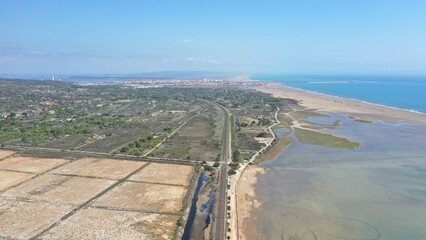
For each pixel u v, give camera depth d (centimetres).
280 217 7812
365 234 7019
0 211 7975
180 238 6956
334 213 7975
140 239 6812
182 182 9994
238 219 7738
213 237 6931
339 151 13175
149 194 9056
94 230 7138
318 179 10219
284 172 10912
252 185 9825
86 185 9650
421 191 9162
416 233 7044
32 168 11131
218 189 9506
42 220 7562
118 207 8250
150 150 13562
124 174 10612
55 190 9269
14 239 6756
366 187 9519
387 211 8050
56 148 13662
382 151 13000
